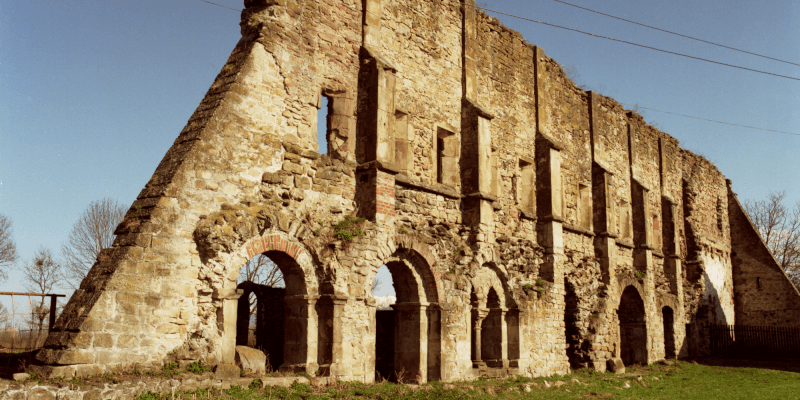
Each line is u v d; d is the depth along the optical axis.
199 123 13.77
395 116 18.23
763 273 39.88
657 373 25.20
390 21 18.25
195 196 13.21
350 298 15.51
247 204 14.05
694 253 34.66
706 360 32.12
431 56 19.50
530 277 21.89
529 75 23.80
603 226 26.23
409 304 17.72
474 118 20.03
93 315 11.52
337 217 15.91
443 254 18.55
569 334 24.42
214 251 13.06
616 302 26.20
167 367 12.23
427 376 17.67
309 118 15.77
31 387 10.26
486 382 18.33
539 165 23.36
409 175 18.11
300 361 14.95
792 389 22.17
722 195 41.31
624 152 29.73
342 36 16.89
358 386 14.91
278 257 15.00
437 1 20.03
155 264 12.43
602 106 28.36
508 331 20.70
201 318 13.02
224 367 12.82
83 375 11.23
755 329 36.16
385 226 16.61
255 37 14.91
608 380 21.80
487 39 21.88
